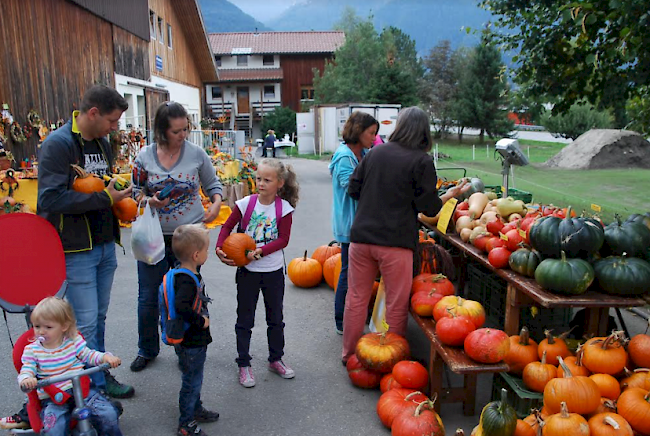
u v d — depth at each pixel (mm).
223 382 4027
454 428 3459
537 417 2910
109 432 2875
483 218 4852
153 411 3596
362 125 4457
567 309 4426
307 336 4895
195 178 3883
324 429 3434
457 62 41906
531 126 46406
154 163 3771
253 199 3939
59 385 2809
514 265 3775
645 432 2943
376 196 3842
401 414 3221
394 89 31922
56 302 2830
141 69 17031
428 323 3789
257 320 5266
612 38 5527
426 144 3869
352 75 35844
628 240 3596
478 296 5426
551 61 6070
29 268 3018
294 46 46375
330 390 3936
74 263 3322
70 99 11586
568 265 3359
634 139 16203
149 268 3928
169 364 4266
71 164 3242
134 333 4840
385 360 3740
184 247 3127
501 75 7016
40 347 2830
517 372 3562
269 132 26766
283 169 3928
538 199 9328
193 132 15906
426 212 3834
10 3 9242
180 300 3047
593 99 6312
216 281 6473
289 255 7660
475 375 3566
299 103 46406
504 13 6629
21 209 7902
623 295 3379
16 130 9211
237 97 45844
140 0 16656
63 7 11281
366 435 3369
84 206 3154
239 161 13250
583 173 13680
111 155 3604
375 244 3850
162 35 20328
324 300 5875
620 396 3072
